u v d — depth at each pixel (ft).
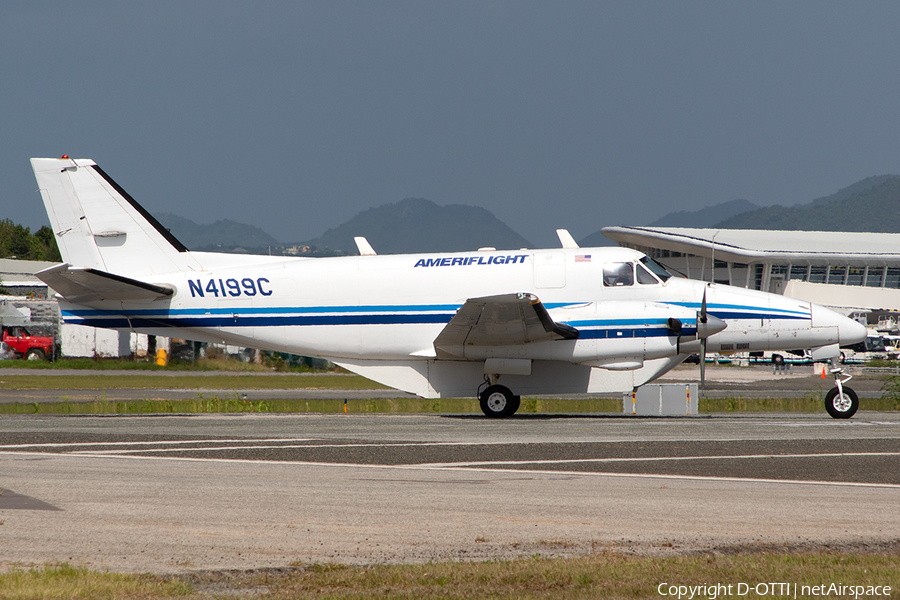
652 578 64.59
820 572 65.87
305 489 98.37
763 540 76.13
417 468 114.32
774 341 205.16
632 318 198.59
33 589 59.36
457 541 75.51
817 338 204.13
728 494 95.91
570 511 87.04
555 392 207.51
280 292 215.31
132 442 143.54
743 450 132.46
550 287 207.00
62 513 85.05
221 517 83.71
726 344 206.39
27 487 99.09
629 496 94.68
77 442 143.84
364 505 89.66
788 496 94.79
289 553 71.15
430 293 210.59
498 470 112.57
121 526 79.77
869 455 126.72
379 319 212.02
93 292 214.07
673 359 204.64
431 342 210.18
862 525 81.71
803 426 174.60
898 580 63.87
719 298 205.77
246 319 216.33
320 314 214.07
